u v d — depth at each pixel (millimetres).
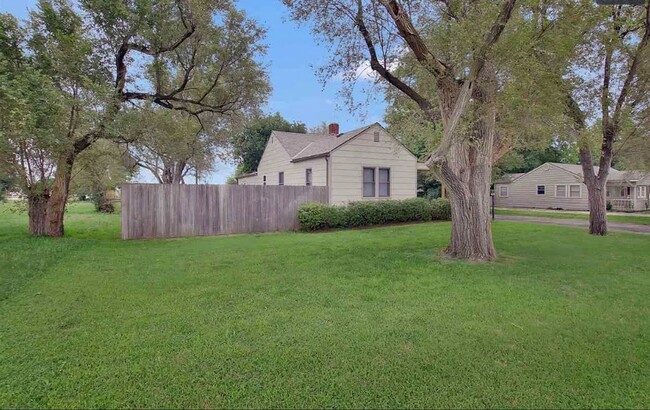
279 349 3074
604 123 10531
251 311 3988
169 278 5422
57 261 6660
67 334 3373
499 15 5625
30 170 9641
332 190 14391
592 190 11188
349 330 3473
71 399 2373
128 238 10320
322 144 16656
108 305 4184
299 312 3957
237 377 2645
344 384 2557
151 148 11109
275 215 12570
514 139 8000
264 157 21141
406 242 9016
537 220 17062
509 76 6273
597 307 4199
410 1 6668
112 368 2756
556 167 27391
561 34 6027
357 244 8766
